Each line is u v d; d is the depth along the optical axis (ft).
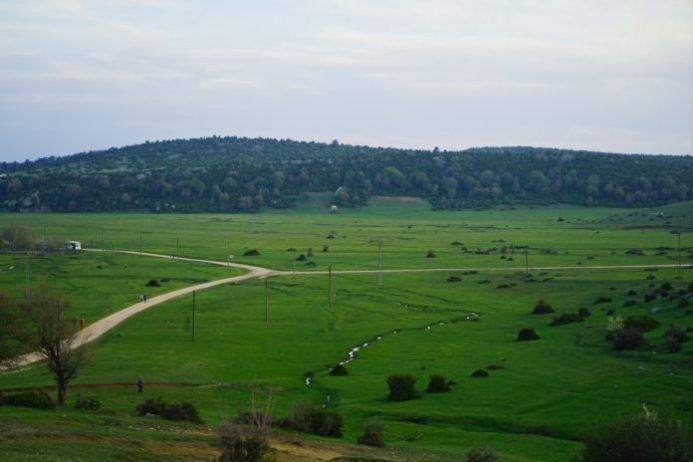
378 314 493.77
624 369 321.32
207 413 265.75
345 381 328.90
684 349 342.85
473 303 533.14
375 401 295.89
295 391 315.37
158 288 588.50
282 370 352.49
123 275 653.30
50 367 266.98
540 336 409.49
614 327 392.47
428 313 498.28
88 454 163.22
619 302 496.23
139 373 333.21
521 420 262.88
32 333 329.93
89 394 290.15
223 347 394.52
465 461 200.54
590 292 553.23
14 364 330.75
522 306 517.14
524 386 306.35
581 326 426.51
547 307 486.38
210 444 191.72
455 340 411.95
